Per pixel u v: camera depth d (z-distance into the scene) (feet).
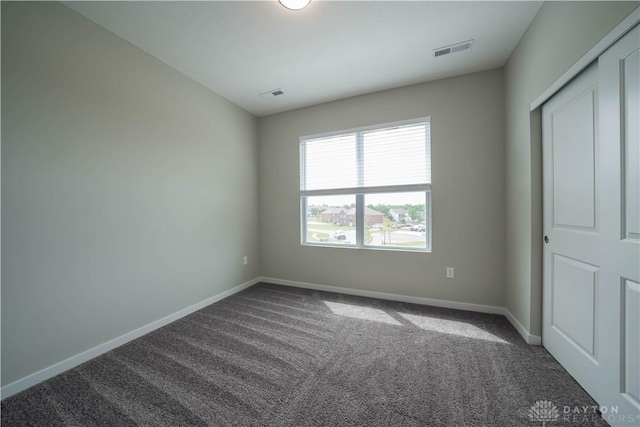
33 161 5.11
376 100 9.75
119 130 6.63
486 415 4.25
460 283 8.73
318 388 4.96
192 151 8.79
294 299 9.87
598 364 4.34
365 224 10.32
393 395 4.75
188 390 4.94
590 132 4.47
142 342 6.75
